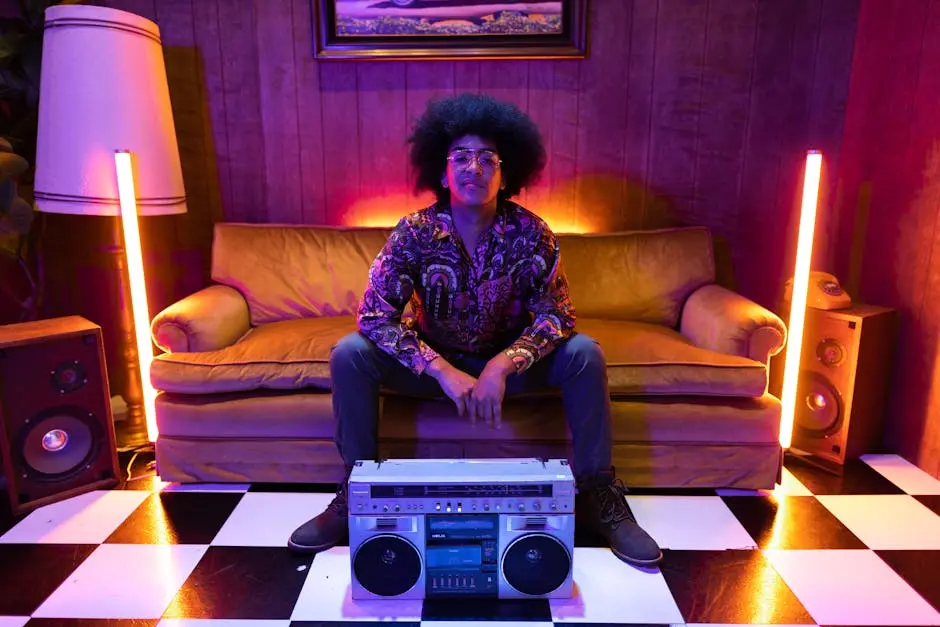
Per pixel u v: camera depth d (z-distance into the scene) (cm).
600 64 252
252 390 192
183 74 256
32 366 179
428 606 142
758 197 260
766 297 267
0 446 176
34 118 230
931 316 206
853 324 204
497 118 157
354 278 239
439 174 168
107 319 266
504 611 140
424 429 187
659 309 237
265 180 265
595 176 262
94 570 155
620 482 168
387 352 161
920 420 211
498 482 135
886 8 225
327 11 248
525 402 188
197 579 151
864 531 173
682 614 139
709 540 168
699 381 185
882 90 228
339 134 261
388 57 250
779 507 185
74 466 190
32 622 137
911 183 215
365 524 136
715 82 252
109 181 202
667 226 265
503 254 163
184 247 270
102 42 198
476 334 171
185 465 194
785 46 247
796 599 145
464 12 248
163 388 189
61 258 260
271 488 196
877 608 142
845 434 210
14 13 237
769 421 187
